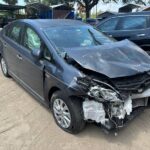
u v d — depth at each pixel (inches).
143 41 336.5
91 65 154.7
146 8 826.2
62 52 172.9
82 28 208.8
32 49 190.1
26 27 211.8
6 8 1485.0
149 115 189.9
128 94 151.5
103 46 181.0
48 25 200.8
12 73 242.7
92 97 146.3
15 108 199.8
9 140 159.3
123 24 347.3
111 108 146.9
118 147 153.2
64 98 157.9
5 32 253.6
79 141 158.1
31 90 203.6
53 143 156.3
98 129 169.8
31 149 150.9
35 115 188.5
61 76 159.0
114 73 150.6
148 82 161.6
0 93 228.4
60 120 169.8
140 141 159.0
